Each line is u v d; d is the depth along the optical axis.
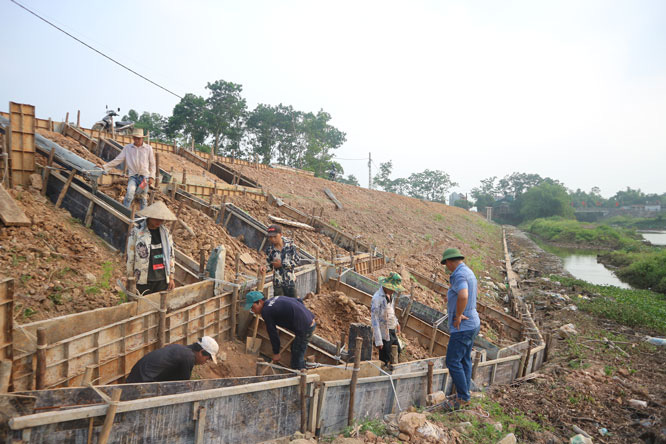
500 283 18.88
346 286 9.55
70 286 5.35
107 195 7.77
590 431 5.59
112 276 6.05
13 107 7.07
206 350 4.18
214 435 3.72
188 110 46.75
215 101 49.62
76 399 3.28
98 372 4.31
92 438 3.06
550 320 13.09
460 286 5.27
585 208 130.12
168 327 5.23
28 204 6.68
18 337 3.69
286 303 5.28
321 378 4.84
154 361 3.92
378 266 13.35
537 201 100.88
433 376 5.91
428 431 4.61
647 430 5.39
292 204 18.45
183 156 18.25
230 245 9.46
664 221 107.31
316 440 4.40
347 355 5.98
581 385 7.19
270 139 62.06
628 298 15.95
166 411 3.42
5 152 6.76
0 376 3.15
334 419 4.64
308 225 14.75
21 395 2.90
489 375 6.95
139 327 4.86
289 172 27.31
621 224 113.25
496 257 30.92
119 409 3.14
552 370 8.09
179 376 4.05
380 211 28.20
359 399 4.87
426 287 13.75
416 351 8.18
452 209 57.59
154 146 16.98
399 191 133.38
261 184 19.47
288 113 62.50
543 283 19.56
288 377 4.50
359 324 6.02
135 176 7.82
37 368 3.61
